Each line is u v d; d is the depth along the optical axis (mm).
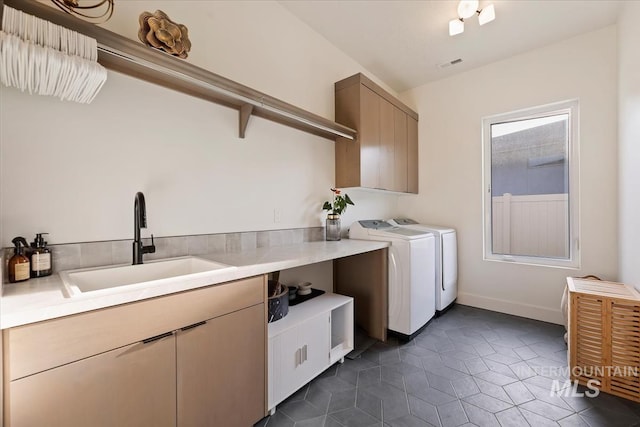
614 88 2416
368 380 1805
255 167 2066
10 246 1125
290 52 2314
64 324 810
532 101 2824
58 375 798
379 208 3473
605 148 2465
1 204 1111
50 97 1218
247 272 1321
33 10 991
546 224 2869
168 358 1037
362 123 2607
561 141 2781
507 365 1972
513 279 2969
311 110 2506
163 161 1577
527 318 2863
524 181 2990
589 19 2355
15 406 731
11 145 1131
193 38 1705
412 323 2371
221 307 1213
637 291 1817
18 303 802
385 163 2943
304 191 2461
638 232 1834
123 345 923
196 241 1719
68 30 1008
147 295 976
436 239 2895
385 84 3562
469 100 3238
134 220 1395
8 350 722
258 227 2086
